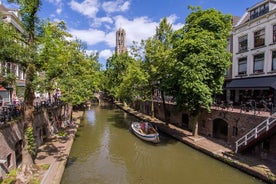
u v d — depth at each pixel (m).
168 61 21.20
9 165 11.02
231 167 13.14
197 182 12.41
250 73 21.03
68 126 25.62
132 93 30.55
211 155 15.01
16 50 10.09
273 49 18.47
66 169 14.12
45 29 10.88
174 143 19.73
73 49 20.72
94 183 12.42
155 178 13.16
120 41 110.06
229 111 17.47
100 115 39.50
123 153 17.84
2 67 10.62
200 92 15.90
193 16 18.52
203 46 15.68
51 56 11.02
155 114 34.06
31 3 10.54
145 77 24.98
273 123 12.81
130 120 33.72
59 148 16.14
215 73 16.47
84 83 21.59
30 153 11.50
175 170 14.27
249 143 13.57
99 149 18.83
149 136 20.25
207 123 20.53
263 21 19.39
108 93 70.12
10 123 11.09
